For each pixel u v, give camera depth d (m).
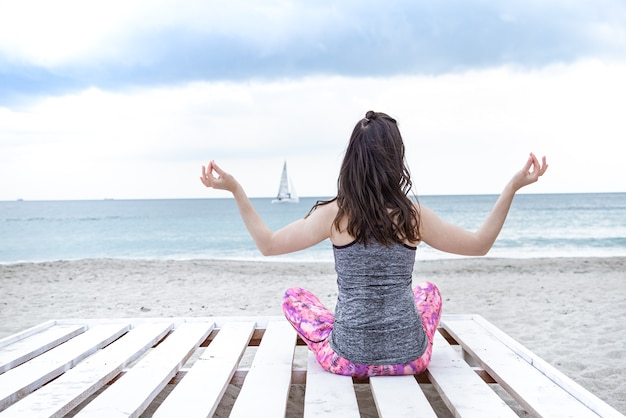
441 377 2.40
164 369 2.53
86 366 2.58
